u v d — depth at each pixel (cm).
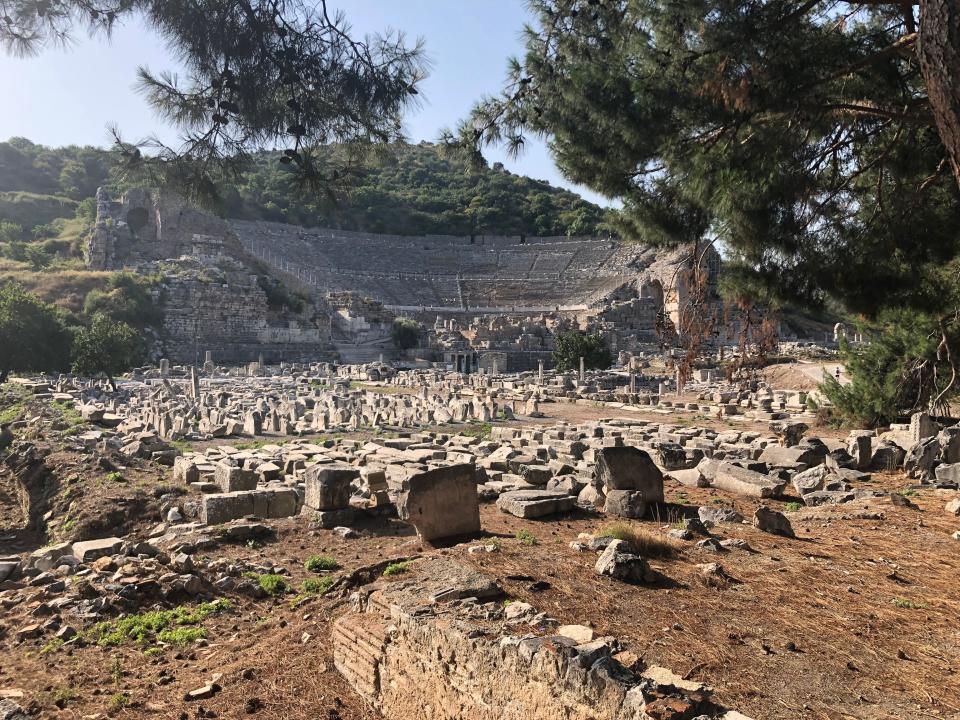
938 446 1734
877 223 1091
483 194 14888
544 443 2355
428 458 1981
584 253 11850
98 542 1186
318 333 8262
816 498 1474
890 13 1023
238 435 2838
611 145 1092
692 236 1238
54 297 6831
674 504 1405
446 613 652
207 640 862
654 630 657
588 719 485
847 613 736
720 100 962
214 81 861
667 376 5578
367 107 910
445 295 10756
